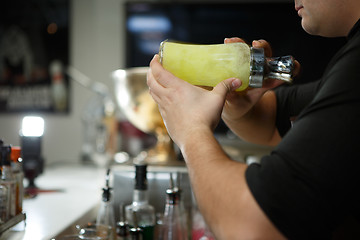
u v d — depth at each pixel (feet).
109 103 7.51
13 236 3.17
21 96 13.41
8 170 3.20
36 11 13.20
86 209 4.09
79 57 13.19
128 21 12.94
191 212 4.26
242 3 12.62
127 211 3.61
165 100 2.45
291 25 12.48
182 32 12.85
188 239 3.83
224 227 2.05
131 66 13.02
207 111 2.36
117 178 4.25
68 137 13.29
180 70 2.62
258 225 1.98
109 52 13.09
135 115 5.33
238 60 2.57
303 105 3.36
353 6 2.25
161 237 3.56
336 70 2.06
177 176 3.76
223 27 12.75
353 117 1.91
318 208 1.90
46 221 3.62
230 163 2.21
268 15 12.55
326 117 1.96
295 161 1.95
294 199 1.92
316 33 2.49
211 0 12.75
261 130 3.41
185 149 2.31
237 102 3.07
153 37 12.92
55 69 13.15
